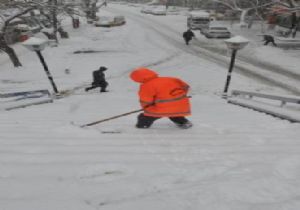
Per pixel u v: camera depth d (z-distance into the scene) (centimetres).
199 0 6319
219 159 376
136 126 584
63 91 1691
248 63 2441
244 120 713
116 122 653
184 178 311
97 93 1641
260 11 4441
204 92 1728
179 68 2305
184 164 356
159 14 5747
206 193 267
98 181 299
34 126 580
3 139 464
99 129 559
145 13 6078
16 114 833
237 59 2572
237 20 4847
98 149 412
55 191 272
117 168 328
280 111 775
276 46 2991
